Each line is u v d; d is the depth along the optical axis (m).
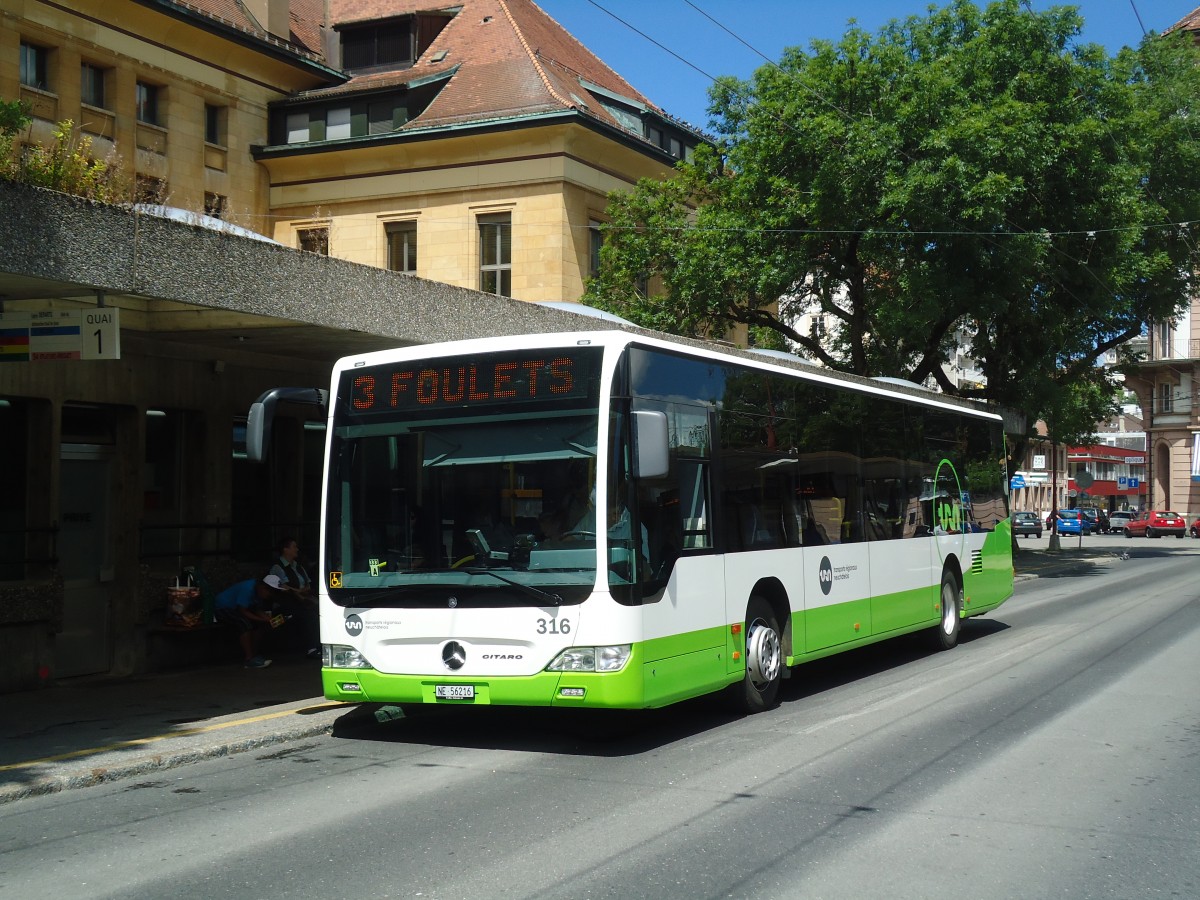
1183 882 5.58
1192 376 66.81
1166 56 34.72
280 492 15.12
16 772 7.86
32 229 8.25
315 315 10.72
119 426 13.05
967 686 11.88
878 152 24.53
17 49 23.94
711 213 28.25
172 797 7.50
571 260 29.70
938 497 15.26
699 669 9.28
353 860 5.95
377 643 8.91
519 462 8.70
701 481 9.61
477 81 31.28
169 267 9.31
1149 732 9.35
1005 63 26.52
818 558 11.59
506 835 6.40
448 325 12.43
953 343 32.19
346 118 31.16
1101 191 26.62
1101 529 71.00
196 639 13.54
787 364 12.38
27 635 11.70
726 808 6.98
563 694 8.34
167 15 26.80
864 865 5.82
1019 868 5.79
